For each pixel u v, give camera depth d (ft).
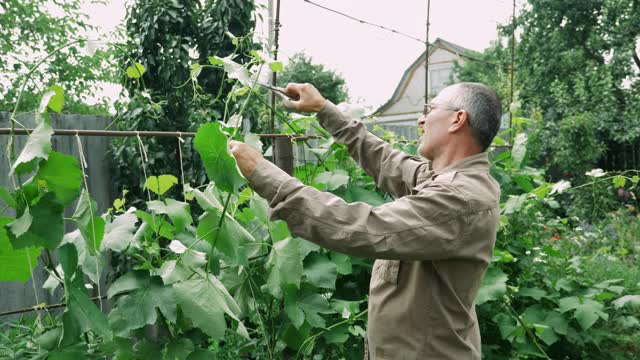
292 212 4.19
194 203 13.02
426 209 4.23
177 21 13.65
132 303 4.80
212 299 4.97
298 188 4.21
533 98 36.11
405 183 5.79
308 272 6.81
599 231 18.37
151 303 4.82
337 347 8.09
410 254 4.19
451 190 4.34
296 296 6.63
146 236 5.56
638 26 33.86
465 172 4.66
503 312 9.42
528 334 9.45
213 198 5.60
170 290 4.88
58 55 20.97
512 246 10.47
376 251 4.13
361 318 7.52
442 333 4.67
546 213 14.33
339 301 7.32
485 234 4.45
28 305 11.59
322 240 4.19
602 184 27.68
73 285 4.25
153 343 5.13
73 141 12.66
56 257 10.55
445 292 4.66
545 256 11.02
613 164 35.47
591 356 10.50
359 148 6.25
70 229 12.25
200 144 4.18
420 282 4.68
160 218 5.66
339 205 4.18
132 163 12.72
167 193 12.84
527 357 10.00
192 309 4.85
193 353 5.21
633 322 10.44
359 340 8.11
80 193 4.28
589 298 10.01
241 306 6.44
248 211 6.44
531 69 38.04
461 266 4.58
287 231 6.25
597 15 35.91
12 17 20.13
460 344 4.74
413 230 4.16
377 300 5.06
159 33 13.67
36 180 4.17
